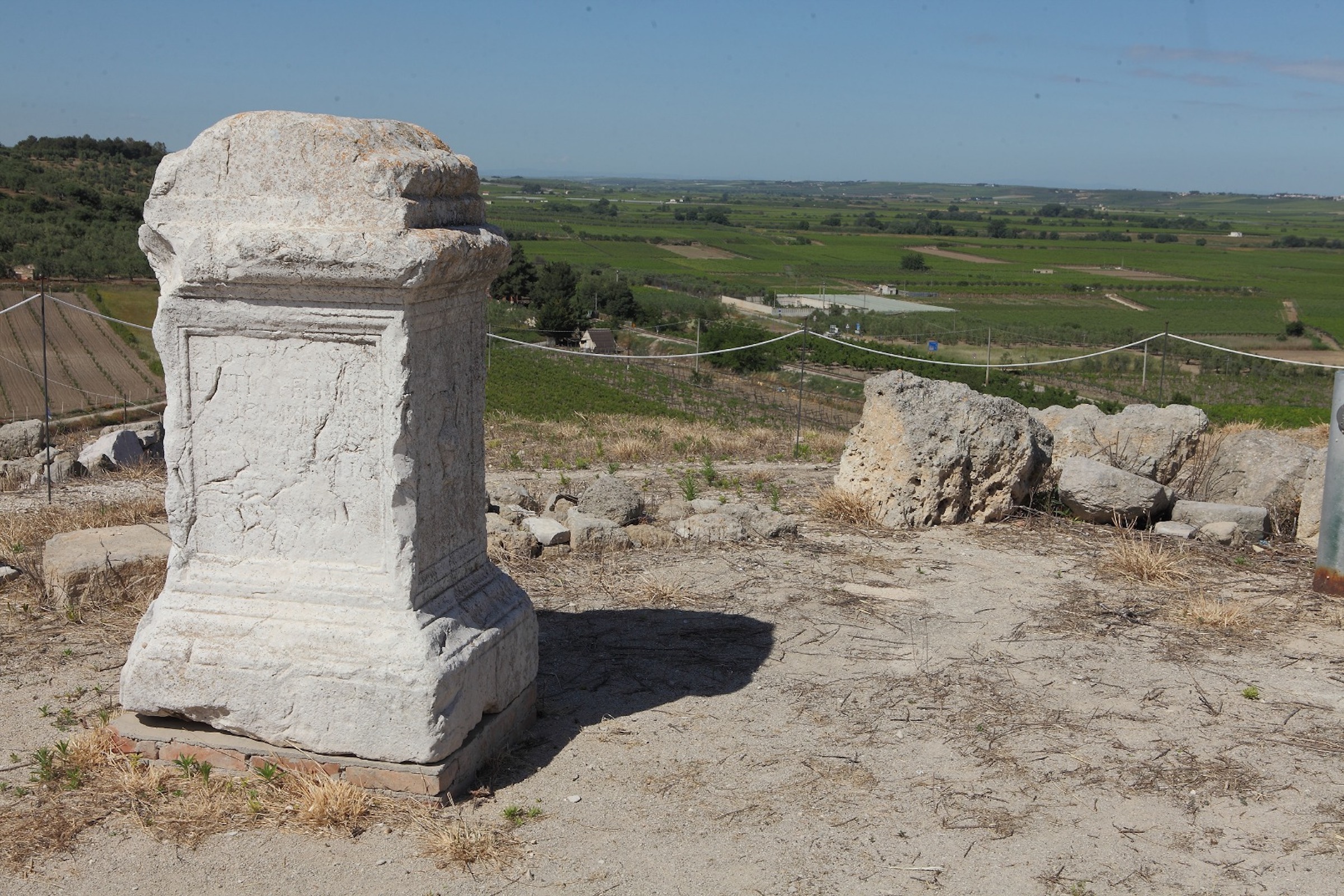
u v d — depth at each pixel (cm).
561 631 560
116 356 3241
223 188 383
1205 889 327
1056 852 347
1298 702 468
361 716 373
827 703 468
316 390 384
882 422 809
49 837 352
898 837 356
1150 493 780
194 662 385
